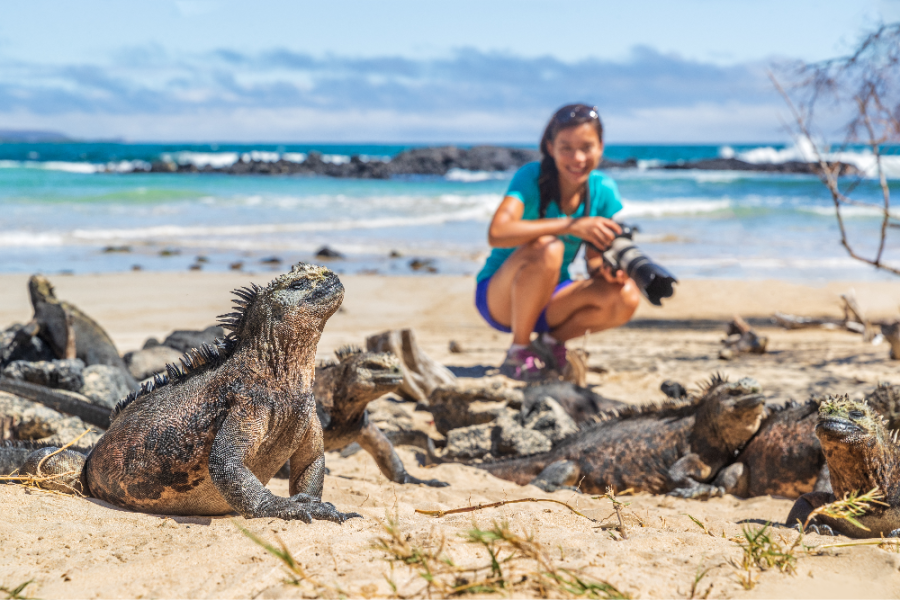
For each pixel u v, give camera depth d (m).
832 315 15.09
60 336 7.96
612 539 3.23
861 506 3.48
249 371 3.56
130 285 16.91
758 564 2.88
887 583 2.71
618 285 9.27
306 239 26.69
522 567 2.67
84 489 3.91
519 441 6.72
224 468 3.39
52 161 79.12
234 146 174.62
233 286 17.19
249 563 2.84
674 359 10.92
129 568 2.80
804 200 41.12
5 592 2.47
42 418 5.36
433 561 2.67
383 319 14.41
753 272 20.48
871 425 3.84
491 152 75.81
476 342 12.36
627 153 127.81
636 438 6.04
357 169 67.31
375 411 7.28
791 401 5.82
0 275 17.66
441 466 6.17
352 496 4.55
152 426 3.62
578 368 8.95
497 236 8.83
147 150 130.75
